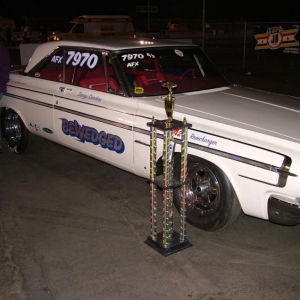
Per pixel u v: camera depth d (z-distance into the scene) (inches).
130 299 131.6
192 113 170.2
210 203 165.3
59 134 218.2
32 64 236.8
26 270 146.1
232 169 151.6
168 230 152.2
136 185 217.0
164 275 143.3
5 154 262.4
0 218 182.4
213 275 143.2
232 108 176.9
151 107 178.1
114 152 190.5
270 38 565.0
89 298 132.0
